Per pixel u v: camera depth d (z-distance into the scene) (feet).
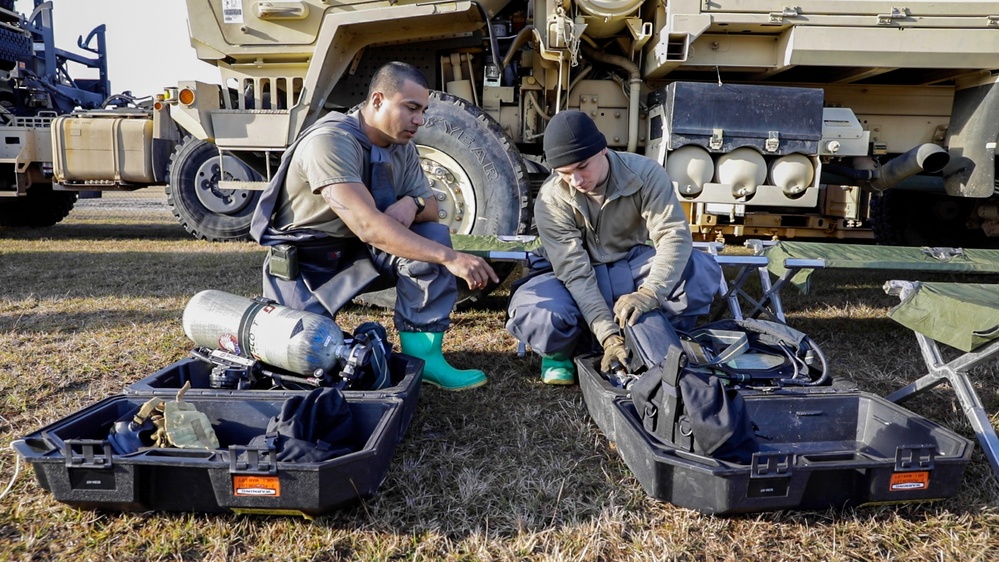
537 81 13.20
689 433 5.41
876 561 4.96
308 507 4.89
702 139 11.38
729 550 5.06
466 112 11.85
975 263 8.99
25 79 28.96
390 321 11.68
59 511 5.41
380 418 6.03
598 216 8.05
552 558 4.94
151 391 6.15
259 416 6.14
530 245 10.31
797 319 12.46
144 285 15.30
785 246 9.78
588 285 7.77
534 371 9.22
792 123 11.41
